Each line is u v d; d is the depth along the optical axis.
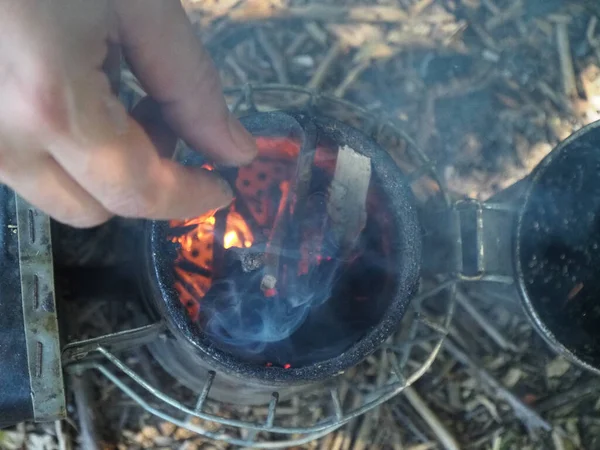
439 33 0.40
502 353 0.37
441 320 0.37
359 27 0.40
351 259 0.29
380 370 0.36
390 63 0.39
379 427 0.36
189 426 0.31
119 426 0.35
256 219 0.29
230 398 0.34
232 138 0.19
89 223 0.16
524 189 0.31
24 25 0.13
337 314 0.28
